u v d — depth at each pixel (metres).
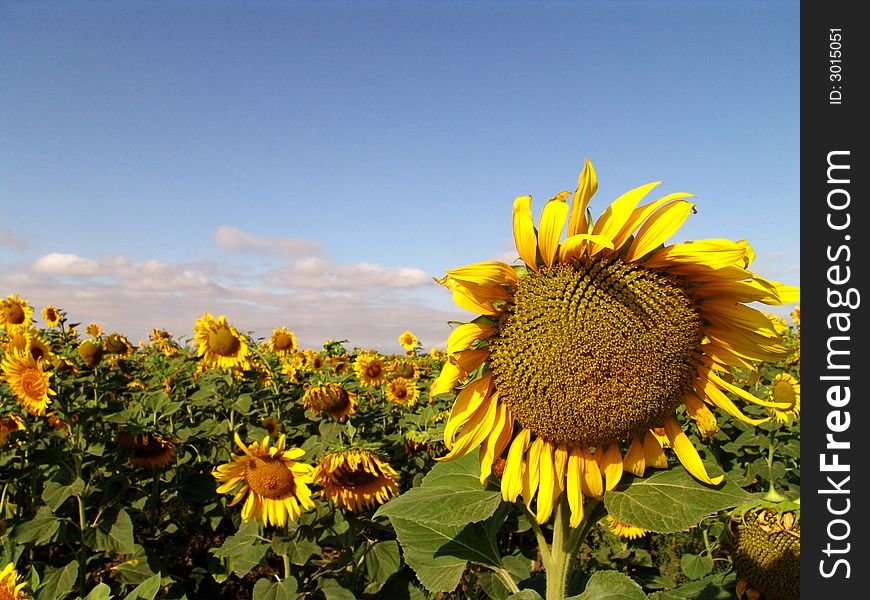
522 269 0.67
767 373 2.32
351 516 1.44
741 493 0.62
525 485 0.67
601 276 0.65
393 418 2.54
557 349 0.63
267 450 1.36
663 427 0.67
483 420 0.67
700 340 0.66
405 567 1.53
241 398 2.18
